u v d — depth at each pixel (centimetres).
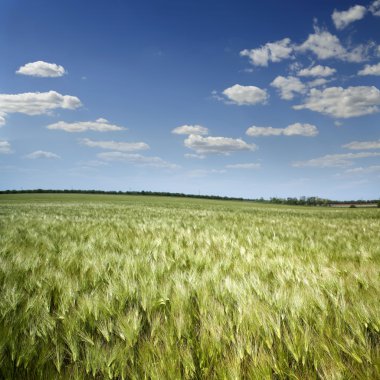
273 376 171
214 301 239
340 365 170
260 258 401
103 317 220
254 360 171
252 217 1425
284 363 176
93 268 338
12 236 588
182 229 730
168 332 198
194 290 271
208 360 177
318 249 496
